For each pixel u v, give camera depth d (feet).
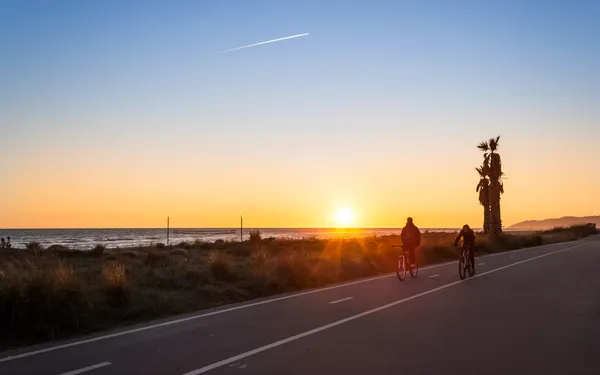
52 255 93.76
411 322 39.29
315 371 26.45
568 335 34.63
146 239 287.69
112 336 35.55
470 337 34.09
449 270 82.89
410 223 72.54
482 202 180.45
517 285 62.23
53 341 34.94
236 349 31.07
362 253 93.30
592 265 90.48
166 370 26.84
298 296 54.08
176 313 45.01
